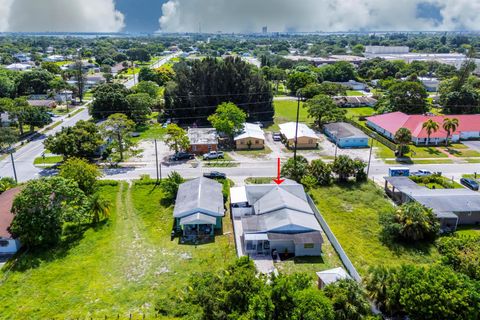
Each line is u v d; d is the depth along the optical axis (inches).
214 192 1898.4
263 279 1116.5
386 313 1107.9
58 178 1593.3
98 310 1176.8
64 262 1432.1
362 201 1946.4
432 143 2898.6
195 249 1534.2
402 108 3567.9
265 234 1533.0
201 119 3476.9
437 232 1573.6
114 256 1475.1
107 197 1985.7
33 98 4311.0
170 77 5369.1
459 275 1092.5
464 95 3688.5
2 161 2503.7
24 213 1482.5
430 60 7007.9
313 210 1847.9
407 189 1914.4
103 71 6535.4
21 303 1207.6
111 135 2513.5
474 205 1728.6
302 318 973.8
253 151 2783.0
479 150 2758.4
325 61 7391.7
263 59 6540.4
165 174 2321.6
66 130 2417.6
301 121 3602.4
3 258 1470.2
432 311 990.4
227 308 1043.3
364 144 2881.4
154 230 1681.8
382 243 1569.9
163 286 1295.5
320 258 1488.7
